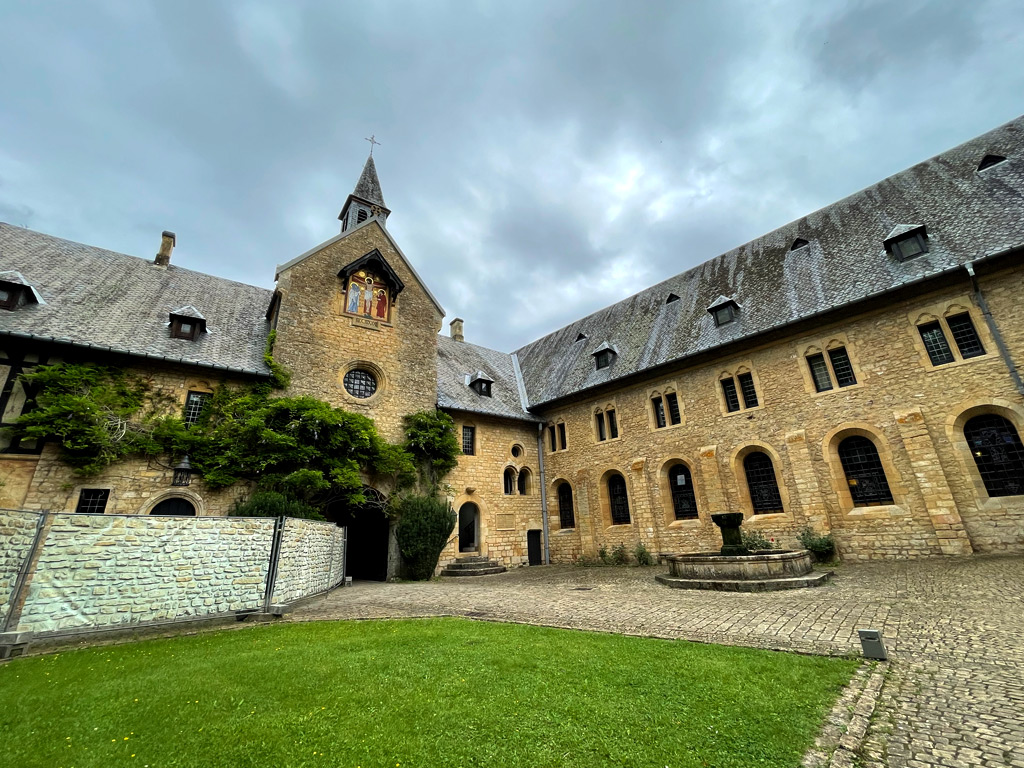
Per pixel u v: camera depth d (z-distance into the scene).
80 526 8.66
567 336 31.25
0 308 14.45
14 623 7.71
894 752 3.77
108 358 15.22
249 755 3.92
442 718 4.50
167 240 22.45
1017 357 13.57
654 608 9.88
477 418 24.48
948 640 6.45
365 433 18.59
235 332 19.52
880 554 15.09
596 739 4.01
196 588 9.52
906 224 17.22
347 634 8.26
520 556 23.84
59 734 4.43
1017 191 15.20
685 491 20.69
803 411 17.47
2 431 13.40
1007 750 3.68
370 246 22.52
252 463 16.16
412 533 18.73
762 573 12.00
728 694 4.88
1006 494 13.53
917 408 15.07
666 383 21.78
